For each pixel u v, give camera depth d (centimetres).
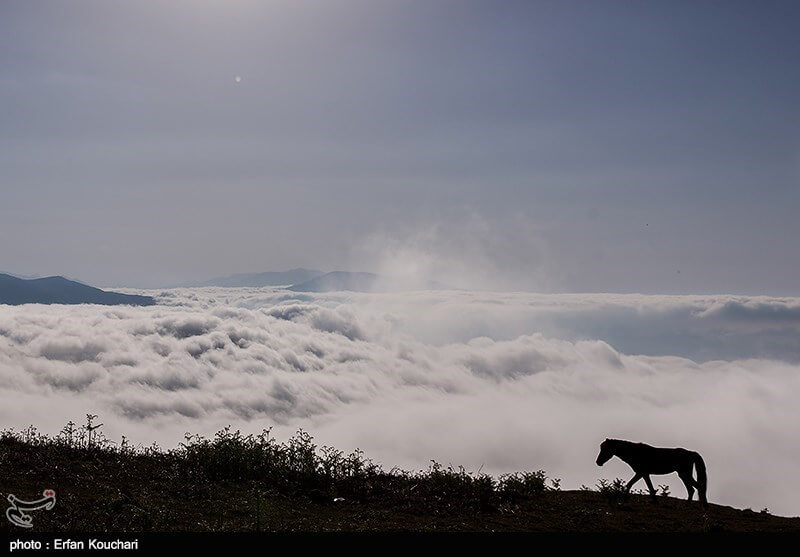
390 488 1692
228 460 1700
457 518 1467
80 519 1194
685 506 1725
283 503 1476
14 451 1598
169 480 1541
